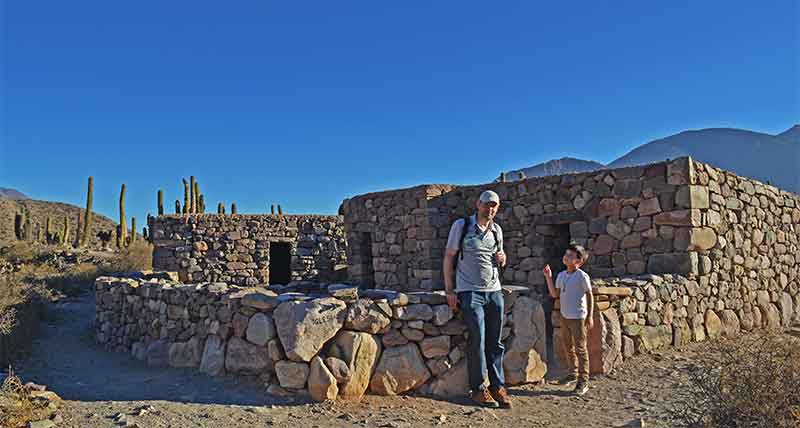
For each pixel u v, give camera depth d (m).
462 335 6.52
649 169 10.64
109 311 10.05
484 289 6.17
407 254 14.48
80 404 5.69
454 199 14.21
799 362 5.27
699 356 8.05
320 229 22.33
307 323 5.90
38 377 7.21
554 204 12.09
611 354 7.77
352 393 5.93
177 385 6.59
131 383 6.86
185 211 31.52
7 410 4.91
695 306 9.98
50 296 14.09
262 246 21.45
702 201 10.38
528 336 6.98
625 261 10.85
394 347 6.22
